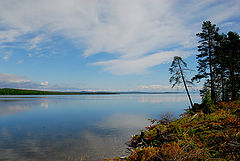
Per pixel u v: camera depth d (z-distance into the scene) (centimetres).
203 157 530
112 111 3219
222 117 1060
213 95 2575
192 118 1225
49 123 1955
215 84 2773
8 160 833
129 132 1430
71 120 2173
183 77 2541
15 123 1973
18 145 1083
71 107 4247
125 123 1881
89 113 2934
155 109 3512
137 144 988
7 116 2608
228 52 2773
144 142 920
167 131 1004
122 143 1102
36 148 1023
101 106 4534
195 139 722
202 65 2708
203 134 798
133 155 699
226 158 514
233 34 2745
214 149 592
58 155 894
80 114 2806
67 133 1427
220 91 2795
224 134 706
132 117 2353
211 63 2634
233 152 528
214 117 1109
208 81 2664
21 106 4525
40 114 2839
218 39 2673
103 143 1109
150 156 597
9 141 1179
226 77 2803
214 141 666
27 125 1831
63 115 2694
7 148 1020
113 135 1331
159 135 935
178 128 977
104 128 1614
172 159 538
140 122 1933
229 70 2806
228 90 2828
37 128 1661
